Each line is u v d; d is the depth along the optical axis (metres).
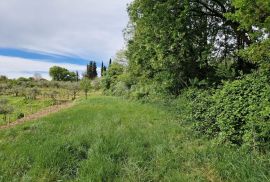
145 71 24.81
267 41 8.51
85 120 14.27
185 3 16.36
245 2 7.56
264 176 5.29
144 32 19.39
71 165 7.15
